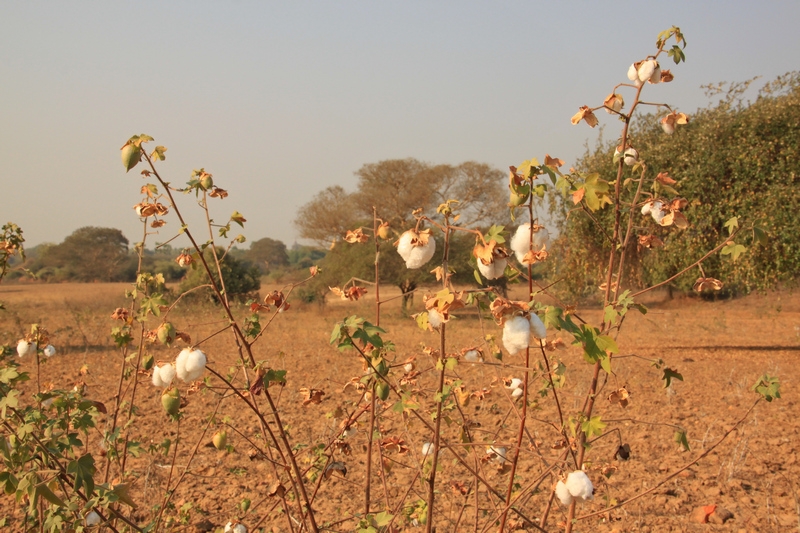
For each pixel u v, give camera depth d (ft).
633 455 18.58
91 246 157.99
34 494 7.34
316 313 88.28
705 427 21.67
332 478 16.16
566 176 7.47
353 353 41.73
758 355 43.50
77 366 34.60
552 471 8.57
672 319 69.56
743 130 43.04
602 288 8.79
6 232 11.86
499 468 10.57
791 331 61.36
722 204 42.39
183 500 15.01
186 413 23.20
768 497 14.48
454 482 10.93
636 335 57.06
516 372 12.22
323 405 24.03
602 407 23.65
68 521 8.38
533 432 18.52
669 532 13.43
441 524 12.68
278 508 14.55
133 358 12.36
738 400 26.50
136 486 15.69
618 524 13.61
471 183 101.71
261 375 8.23
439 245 80.48
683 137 44.11
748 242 41.04
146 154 8.27
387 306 96.32
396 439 9.98
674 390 27.55
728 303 104.78
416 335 50.52
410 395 9.66
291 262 267.18
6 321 55.26
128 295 12.18
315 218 110.83
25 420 8.61
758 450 19.16
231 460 18.19
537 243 7.07
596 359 6.64
